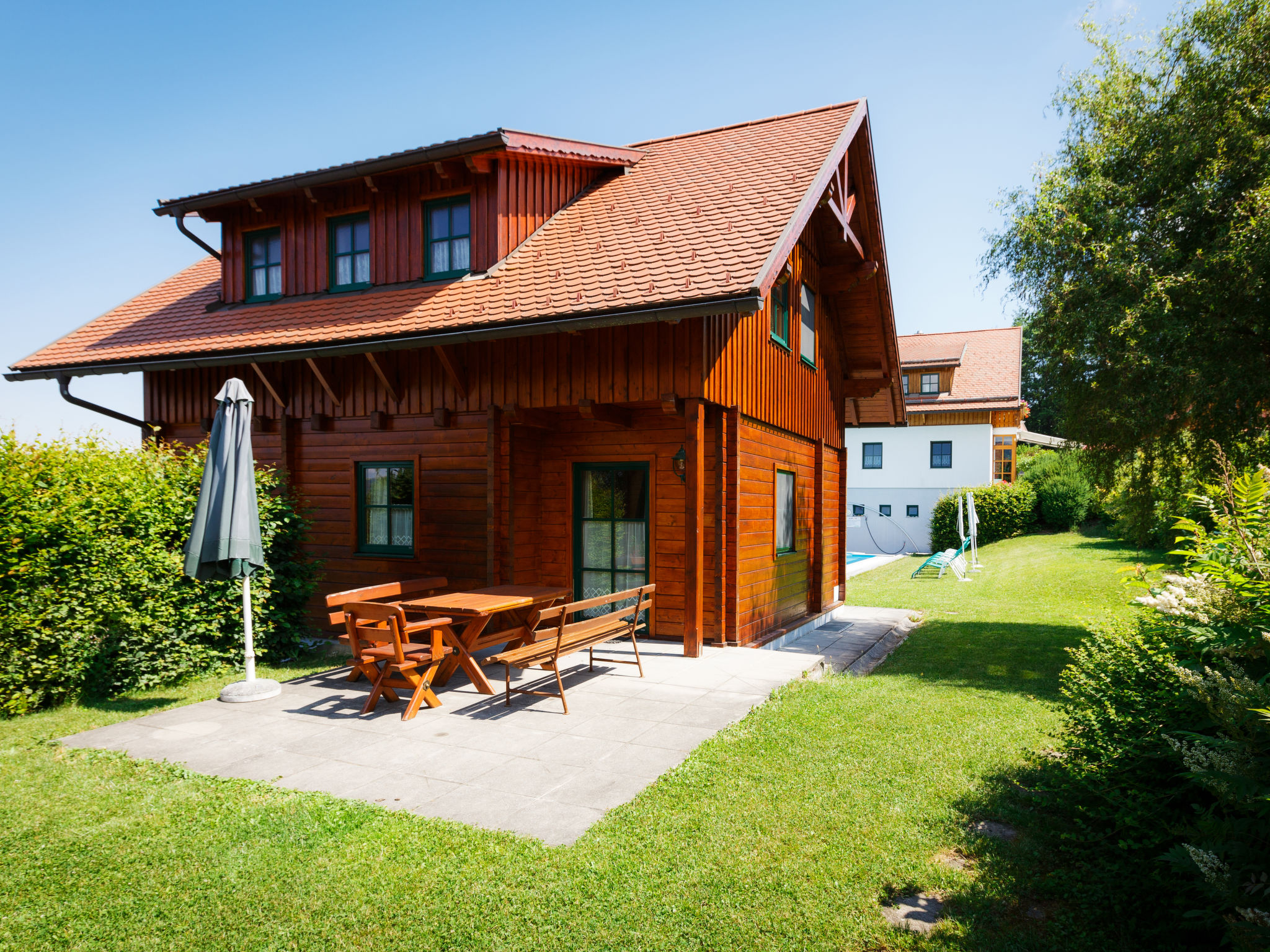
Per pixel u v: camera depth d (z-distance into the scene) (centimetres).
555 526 1008
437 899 343
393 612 634
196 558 685
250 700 700
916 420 3030
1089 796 413
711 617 922
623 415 943
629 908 333
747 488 959
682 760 530
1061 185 1095
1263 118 963
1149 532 1162
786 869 368
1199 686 327
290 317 1058
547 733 593
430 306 931
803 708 662
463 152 946
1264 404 945
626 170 1172
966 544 2078
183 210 1164
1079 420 1086
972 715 657
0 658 655
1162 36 1053
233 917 332
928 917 330
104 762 535
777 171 977
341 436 1063
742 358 930
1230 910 287
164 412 1197
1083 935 312
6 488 654
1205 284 930
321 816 433
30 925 327
